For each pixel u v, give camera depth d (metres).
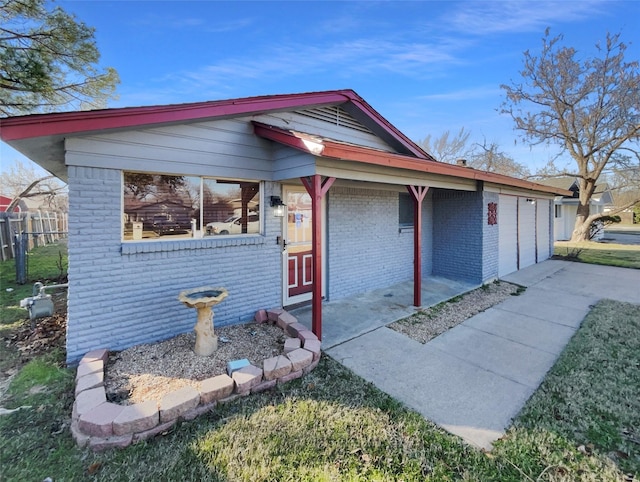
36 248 12.90
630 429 2.61
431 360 3.90
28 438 2.49
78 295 3.54
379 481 2.15
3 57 5.83
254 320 4.95
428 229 8.75
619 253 12.71
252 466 2.27
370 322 5.20
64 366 3.57
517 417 2.80
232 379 3.07
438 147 29.97
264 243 5.04
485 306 6.08
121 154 3.70
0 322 4.98
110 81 7.41
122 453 2.36
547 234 11.68
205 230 4.50
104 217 3.65
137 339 3.94
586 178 16.89
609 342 4.30
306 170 4.23
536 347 4.26
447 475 2.20
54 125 3.03
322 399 3.06
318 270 4.23
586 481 2.12
